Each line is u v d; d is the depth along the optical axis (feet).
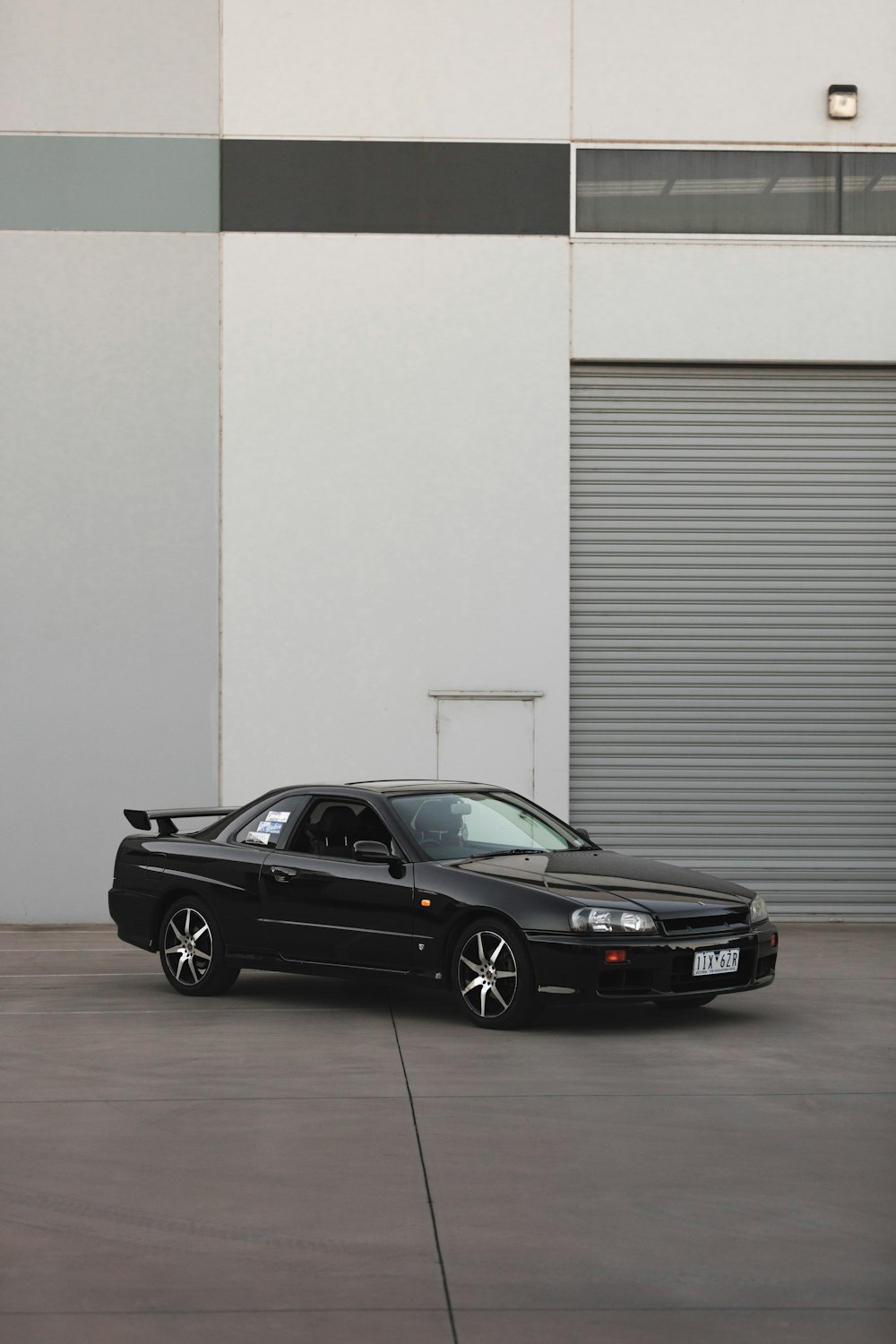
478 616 47.73
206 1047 24.94
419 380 48.01
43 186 48.24
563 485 47.98
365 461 47.88
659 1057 23.77
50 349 48.01
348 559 47.70
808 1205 15.48
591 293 48.34
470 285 48.21
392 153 48.44
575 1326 12.09
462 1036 25.82
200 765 47.65
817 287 48.62
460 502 47.88
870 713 48.73
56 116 48.39
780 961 37.91
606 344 48.26
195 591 47.73
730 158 48.39
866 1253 13.93
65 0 48.55
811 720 48.65
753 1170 16.88
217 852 30.48
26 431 47.88
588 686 48.39
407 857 27.66
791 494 48.67
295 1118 19.62
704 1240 14.32
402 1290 12.95
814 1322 12.18
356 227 48.24
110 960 38.91
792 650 48.73
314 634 47.67
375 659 47.67
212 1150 17.94
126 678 47.65
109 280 48.14
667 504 48.67
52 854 47.55
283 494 47.78
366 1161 17.34
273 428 47.91
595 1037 25.70
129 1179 16.61
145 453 47.85
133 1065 23.40
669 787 48.37
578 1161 17.29
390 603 47.67
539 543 47.85
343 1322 12.21
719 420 48.57
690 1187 16.16
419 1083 21.80
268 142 48.39
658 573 48.60
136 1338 11.85
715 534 48.67
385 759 47.62
